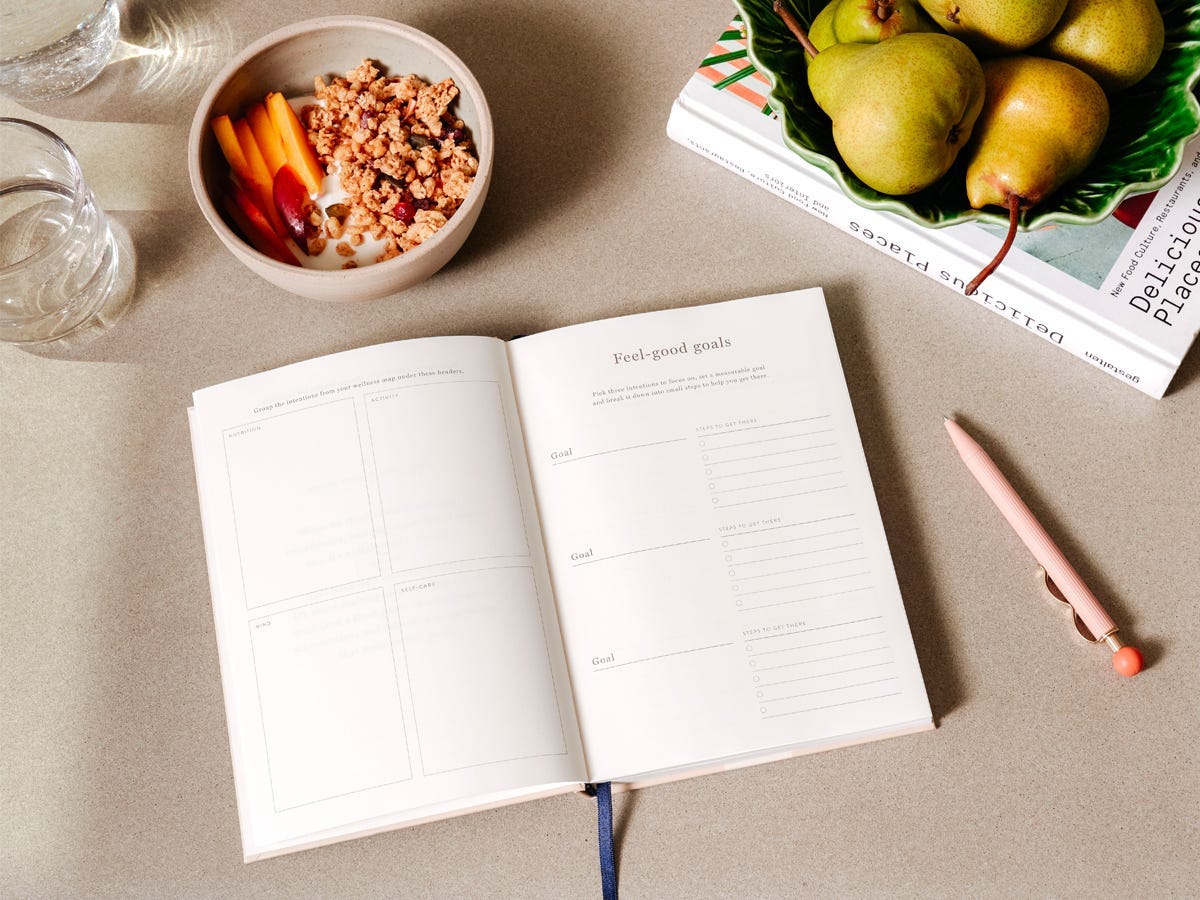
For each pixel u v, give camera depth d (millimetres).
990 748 606
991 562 636
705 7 730
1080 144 545
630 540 624
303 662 594
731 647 610
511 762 578
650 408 643
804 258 688
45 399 667
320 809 575
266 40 646
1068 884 588
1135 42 551
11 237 692
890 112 522
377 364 631
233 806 604
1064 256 636
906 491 648
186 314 679
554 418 641
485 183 616
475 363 637
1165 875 587
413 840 600
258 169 671
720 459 637
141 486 653
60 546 644
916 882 590
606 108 714
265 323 677
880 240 667
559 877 595
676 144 706
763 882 592
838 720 601
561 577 621
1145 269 633
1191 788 598
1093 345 641
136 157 707
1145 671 617
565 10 731
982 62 563
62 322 671
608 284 685
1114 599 629
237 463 625
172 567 639
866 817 599
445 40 728
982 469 636
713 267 687
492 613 599
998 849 593
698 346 654
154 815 603
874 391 665
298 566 609
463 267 686
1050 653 621
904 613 617
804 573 622
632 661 607
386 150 673
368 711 585
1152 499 644
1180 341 625
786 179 670
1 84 708
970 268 643
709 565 622
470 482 618
